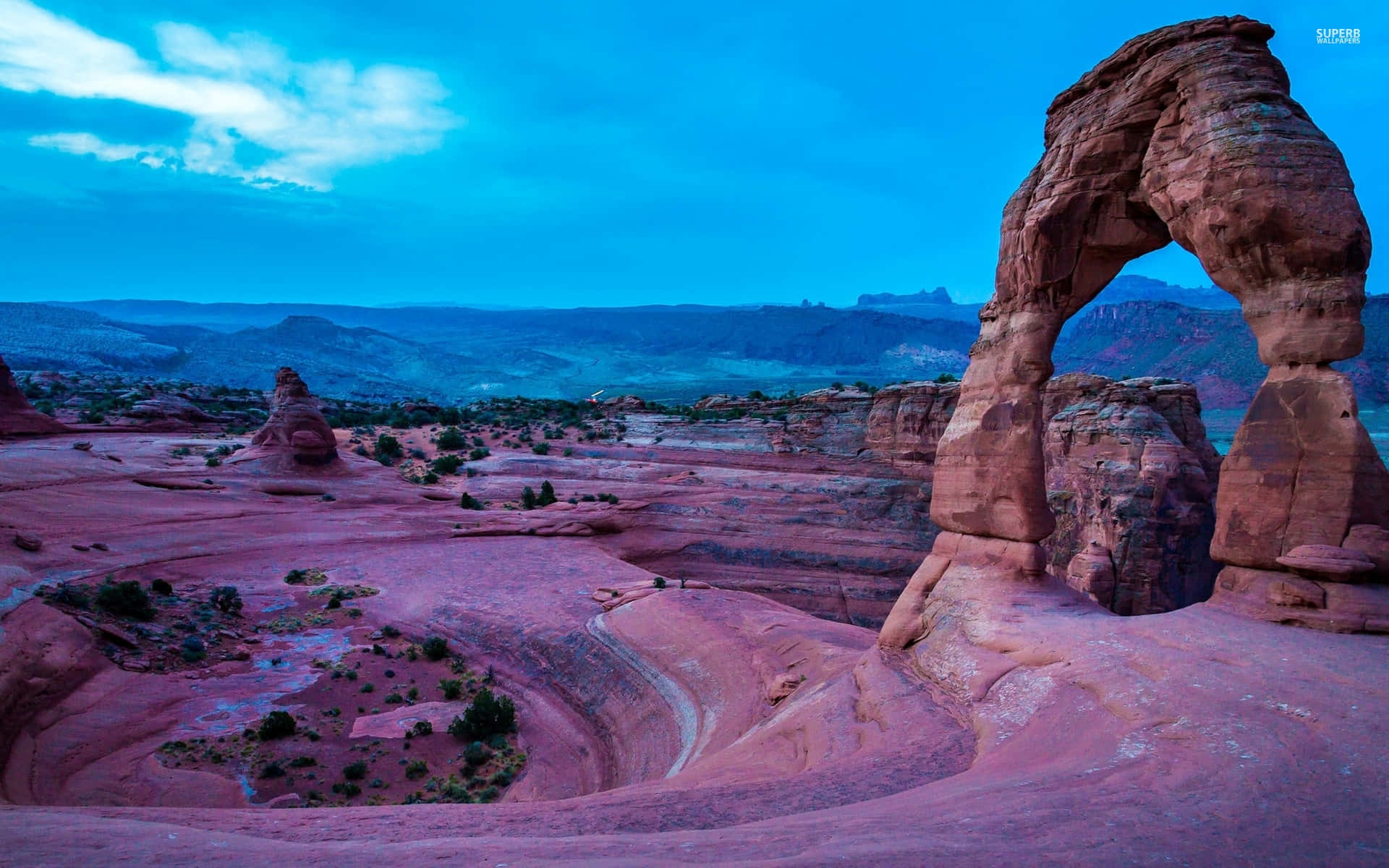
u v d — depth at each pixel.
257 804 23.03
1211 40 15.55
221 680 31.88
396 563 50.56
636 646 35.03
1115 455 55.06
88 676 28.62
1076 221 17.62
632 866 5.78
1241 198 14.45
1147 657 12.66
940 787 9.65
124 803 22.14
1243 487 15.31
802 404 94.56
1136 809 7.16
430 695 32.75
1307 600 13.91
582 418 104.06
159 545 46.25
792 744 17.42
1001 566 18.58
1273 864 5.85
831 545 69.25
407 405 109.44
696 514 70.44
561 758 28.36
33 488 48.06
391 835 8.40
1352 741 8.71
